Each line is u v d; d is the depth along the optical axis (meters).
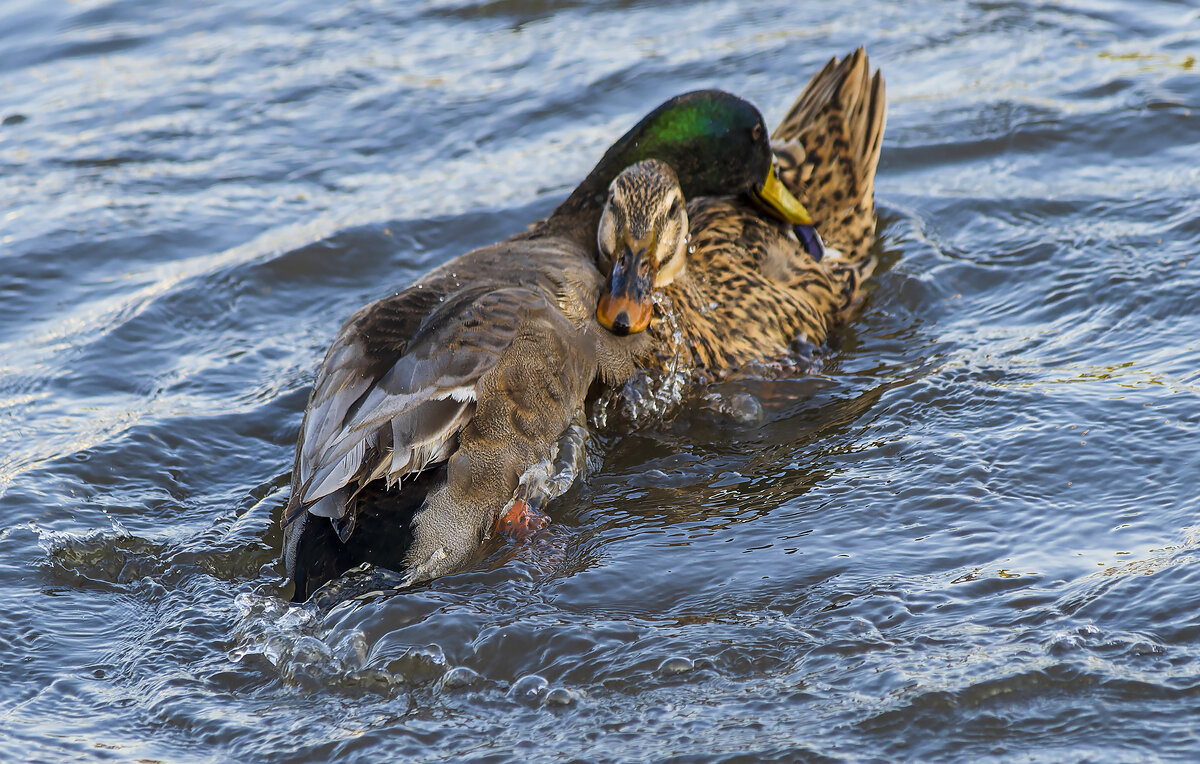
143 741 7.04
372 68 19.05
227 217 15.23
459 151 16.59
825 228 13.86
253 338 12.81
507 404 9.49
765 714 6.79
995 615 7.43
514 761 6.60
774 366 11.88
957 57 17.67
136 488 10.10
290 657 7.78
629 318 10.47
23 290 13.72
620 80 18.02
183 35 20.58
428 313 9.83
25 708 7.35
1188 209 13.06
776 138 15.04
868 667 7.07
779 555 8.46
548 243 11.85
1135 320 11.23
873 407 10.59
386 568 8.62
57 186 16.02
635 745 6.64
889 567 8.13
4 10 21.61
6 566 8.94
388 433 8.87
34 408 11.42
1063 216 13.55
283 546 9.12
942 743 6.43
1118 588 7.49
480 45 19.66
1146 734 6.33
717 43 18.97
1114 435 9.32
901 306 12.77
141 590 8.80
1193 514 8.23
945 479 9.13
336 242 14.36
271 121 17.59
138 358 12.39
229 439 10.88
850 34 18.80
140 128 17.50
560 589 8.32
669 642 7.53
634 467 10.15
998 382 10.54
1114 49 17.31
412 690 7.40
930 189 14.71
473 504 9.08
